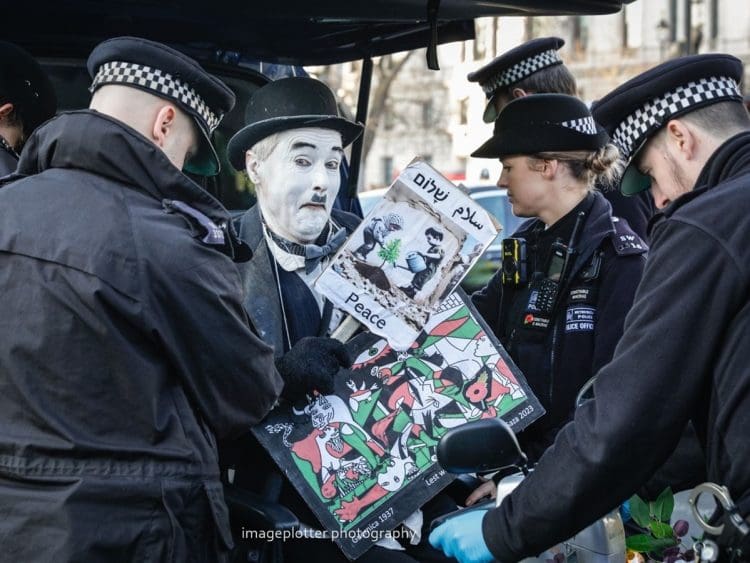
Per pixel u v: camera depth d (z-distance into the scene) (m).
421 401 3.41
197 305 3.02
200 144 3.32
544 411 3.44
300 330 3.48
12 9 4.17
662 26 38.66
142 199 3.06
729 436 2.59
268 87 3.51
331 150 3.48
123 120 3.15
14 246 3.00
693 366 2.62
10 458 2.94
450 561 3.45
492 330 3.88
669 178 2.91
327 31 4.45
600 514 2.74
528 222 3.99
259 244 3.51
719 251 2.61
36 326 2.95
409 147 39.66
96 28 4.30
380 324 3.42
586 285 3.65
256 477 3.41
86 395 2.95
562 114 3.68
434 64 3.86
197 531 3.02
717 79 2.86
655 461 2.68
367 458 3.34
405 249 3.43
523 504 2.78
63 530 2.88
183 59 3.19
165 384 3.03
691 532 3.23
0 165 3.84
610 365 2.70
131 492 2.93
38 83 4.00
